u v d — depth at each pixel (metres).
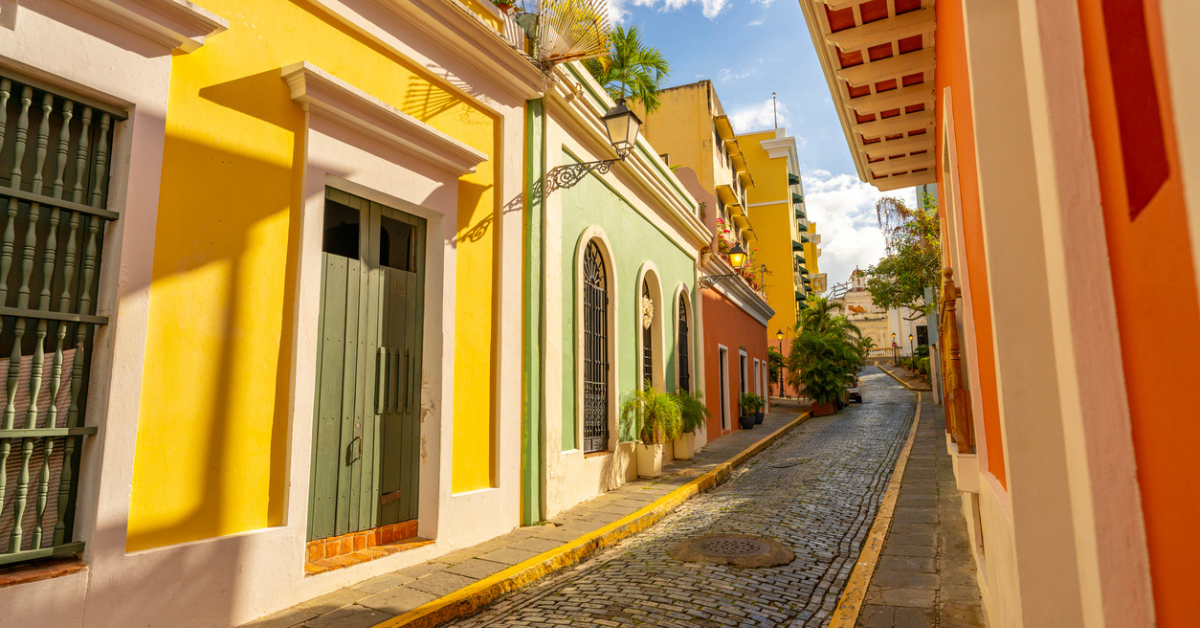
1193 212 0.71
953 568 5.35
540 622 4.39
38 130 3.55
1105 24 1.07
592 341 9.42
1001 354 2.25
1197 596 0.86
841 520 7.64
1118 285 1.16
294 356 4.67
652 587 5.09
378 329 5.62
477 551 5.94
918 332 63.19
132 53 3.84
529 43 7.59
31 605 3.27
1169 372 0.92
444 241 6.16
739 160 27.17
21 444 3.41
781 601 4.81
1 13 3.38
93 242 3.70
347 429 5.25
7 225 3.38
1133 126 0.98
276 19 4.81
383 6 5.67
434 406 5.96
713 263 16.09
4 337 3.39
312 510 4.92
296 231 4.79
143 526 3.77
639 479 10.25
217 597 4.04
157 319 3.91
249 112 4.55
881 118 7.29
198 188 4.18
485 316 6.71
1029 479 2.17
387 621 4.21
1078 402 1.21
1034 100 1.33
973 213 3.39
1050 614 2.10
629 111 8.36
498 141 7.08
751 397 19.27
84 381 3.67
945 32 4.53
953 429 4.68
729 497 9.27
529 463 7.10
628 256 10.78
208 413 4.14
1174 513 0.95
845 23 5.67
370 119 5.33
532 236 7.47
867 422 20.41
